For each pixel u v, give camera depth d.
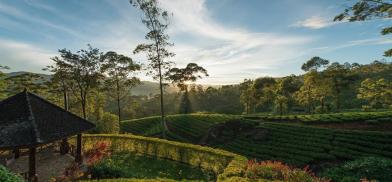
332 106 92.44
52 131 22.33
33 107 23.38
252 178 16.38
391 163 22.45
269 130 51.00
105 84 59.59
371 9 24.14
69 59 52.72
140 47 44.97
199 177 22.66
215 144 52.12
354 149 37.16
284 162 35.75
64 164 26.08
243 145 46.62
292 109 111.31
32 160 20.31
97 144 32.28
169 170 24.92
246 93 98.75
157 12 43.66
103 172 20.80
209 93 158.62
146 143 30.81
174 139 60.94
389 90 41.19
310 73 77.88
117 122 59.50
